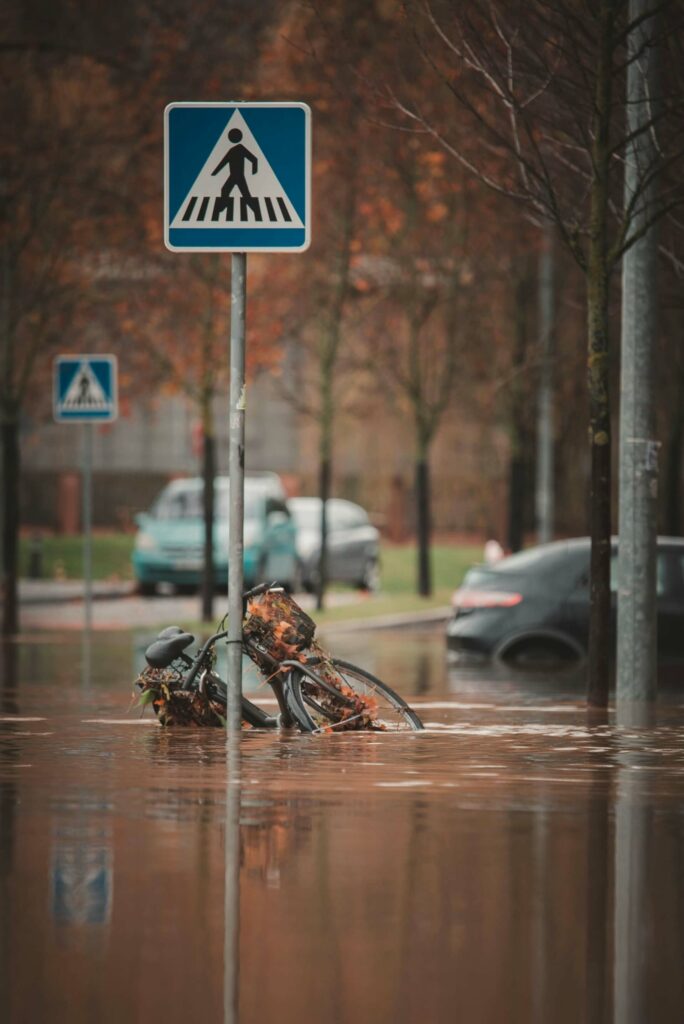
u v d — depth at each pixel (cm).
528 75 3669
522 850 1950
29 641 5959
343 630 7500
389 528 13150
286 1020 1298
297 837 2014
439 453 13012
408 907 1662
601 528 3609
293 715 2992
